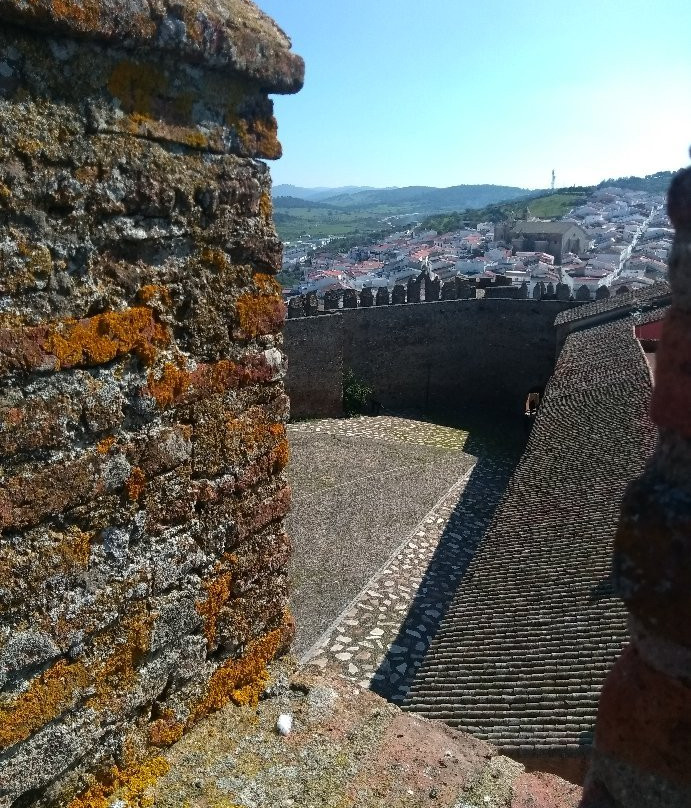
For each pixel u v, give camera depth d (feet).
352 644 41.01
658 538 4.60
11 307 7.40
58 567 8.10
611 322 77.97
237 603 10.78
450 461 73.10
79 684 8.48
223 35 8.87
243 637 10.96
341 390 88.89
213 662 10.52
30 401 7.64
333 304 92.79
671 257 4.53
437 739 10.83
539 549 35.86
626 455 42.22
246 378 10.33
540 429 53.78
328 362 86.84
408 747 10.53
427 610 44.70
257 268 10.30
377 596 45.98
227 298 9.86
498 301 95.20
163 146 8.68
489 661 28.94
